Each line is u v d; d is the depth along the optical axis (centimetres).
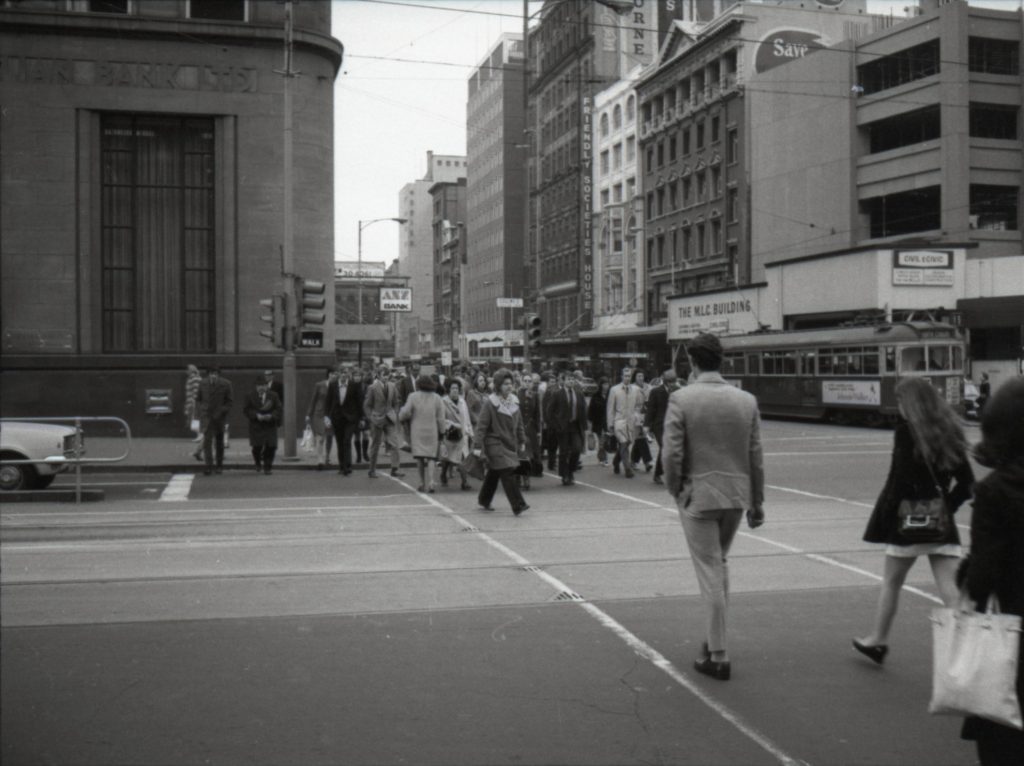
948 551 584
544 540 1131
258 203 2655
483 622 750
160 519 1288
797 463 2116
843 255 4191
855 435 3025
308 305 2116
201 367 2622
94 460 1469
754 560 1009
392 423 1883
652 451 2433
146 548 1068
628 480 1848
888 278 3978
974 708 342
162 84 2591
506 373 1356
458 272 13288
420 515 1338
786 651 670
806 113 5391
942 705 351
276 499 1514
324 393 2016
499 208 11369
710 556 613
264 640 697
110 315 2630
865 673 620
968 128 4594
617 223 7794
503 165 11194
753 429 611
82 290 2562
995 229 4716
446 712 544
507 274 11119
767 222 5706
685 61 6569
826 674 617
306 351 2681
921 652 667
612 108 7938
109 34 2552
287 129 2106
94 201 2575
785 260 4619
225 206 2642
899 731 518
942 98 4575
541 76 9638
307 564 980
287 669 626
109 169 2622
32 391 2536
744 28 5906
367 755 481
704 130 6362
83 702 561
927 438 567
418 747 492
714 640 606
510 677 610
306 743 496
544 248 9656
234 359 2634
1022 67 4703
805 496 1557
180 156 2658
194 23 2586
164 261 2653
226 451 2280
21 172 2523
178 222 2658
